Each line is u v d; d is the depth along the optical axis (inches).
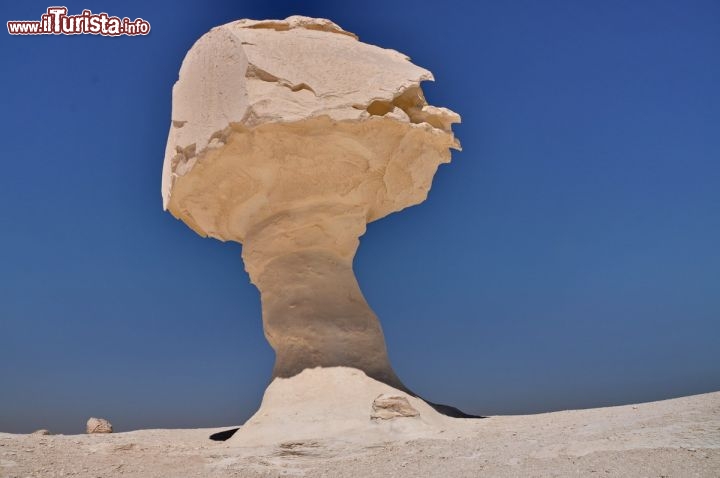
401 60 421.4
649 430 306.8
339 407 373.7
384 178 421.7
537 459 284.7
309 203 414.0
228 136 381.7
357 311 422.3
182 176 405.7
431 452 313.3
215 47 402.9
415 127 400.5
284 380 398.9
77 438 393.7
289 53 386.6
